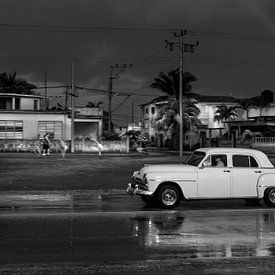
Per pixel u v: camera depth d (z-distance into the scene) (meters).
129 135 72.69
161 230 12.05
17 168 32.41
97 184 23.75
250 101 89.81
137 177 17.19
